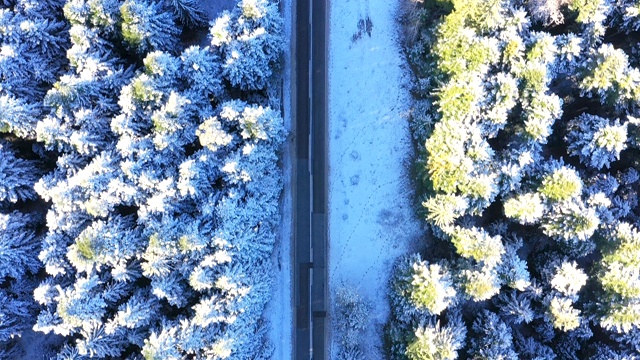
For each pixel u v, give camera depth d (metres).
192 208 23.48
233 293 22.73
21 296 23.48
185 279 22.94
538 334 25.52
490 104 24.39
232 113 22.45
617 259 23.34
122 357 23.98
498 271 24.20
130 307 22.17
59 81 22.55
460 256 25.19
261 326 25.22
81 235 21.47
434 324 24.77
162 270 22.12
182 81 23.33
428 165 24.34
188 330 22.28
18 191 22.92
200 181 22.92
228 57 23.03
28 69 22.67
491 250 23.31
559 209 23.92
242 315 23.23
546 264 25.06
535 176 24.50
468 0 23.48
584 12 23.94
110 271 22.86
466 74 23.91
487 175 24.31
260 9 22.61
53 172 23.39
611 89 24.14
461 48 23.95
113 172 22.23
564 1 24.27
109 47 23.42
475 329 24.94
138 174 22.25
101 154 22.47
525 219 23.97
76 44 22.19
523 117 24.59
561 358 25.17
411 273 24.56
